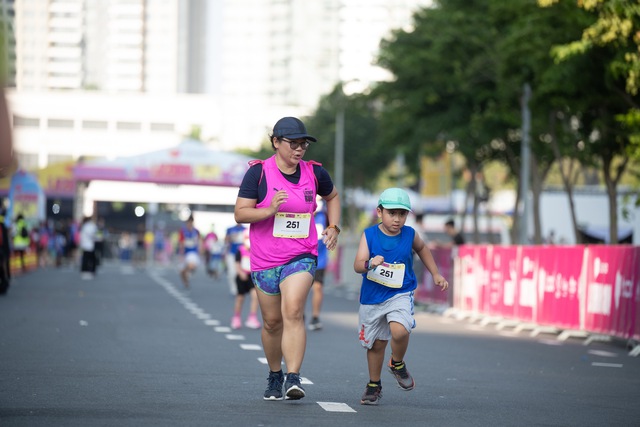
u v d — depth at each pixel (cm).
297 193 1856
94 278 8319
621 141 5900
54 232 11344
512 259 4556
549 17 5538
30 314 4225
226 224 16512
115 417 1664
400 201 1850
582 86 5509
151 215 14625
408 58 8169
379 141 8925
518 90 7131
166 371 2400
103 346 2998
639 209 9869
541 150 7162
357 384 2259
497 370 2752
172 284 7744
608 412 1989
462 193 14425
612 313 3722
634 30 4603
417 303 6059
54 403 1822
